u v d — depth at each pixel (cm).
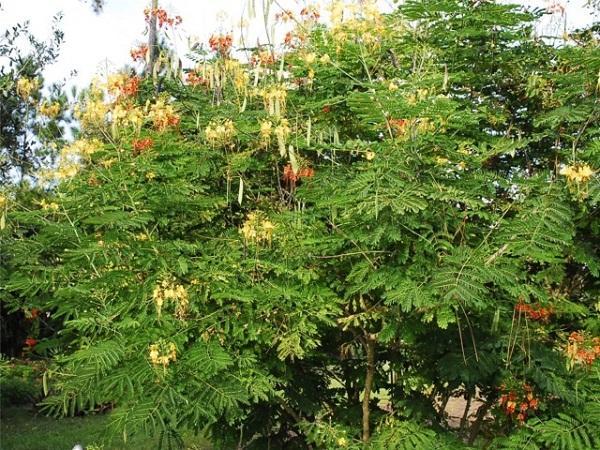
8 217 543
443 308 429
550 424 498
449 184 467
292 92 575
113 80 529
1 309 1219
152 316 445
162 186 485
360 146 508
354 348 625
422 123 464
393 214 441
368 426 564
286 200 570
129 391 425
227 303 478
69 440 1071
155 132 529
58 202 509
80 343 546
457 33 547
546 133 524
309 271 493
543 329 543
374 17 553
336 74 560
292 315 482
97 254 463
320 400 597
